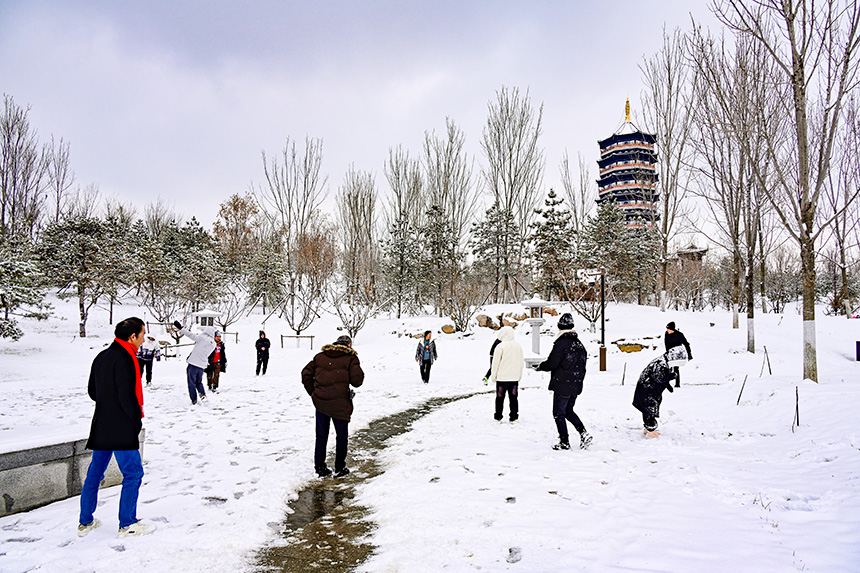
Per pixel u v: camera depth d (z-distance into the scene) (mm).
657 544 3395
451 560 3346
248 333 29984
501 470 5453
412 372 17000
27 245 23750
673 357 6711
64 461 4746
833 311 31922
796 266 47219
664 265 26172
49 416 9023
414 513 4238
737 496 4367
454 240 33250
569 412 6387
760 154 12898
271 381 14570
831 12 8977
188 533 3896
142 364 12227
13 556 3439
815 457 5344
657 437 6859
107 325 31062
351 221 40406
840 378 11094
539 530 3748
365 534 3977
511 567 3186
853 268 30906
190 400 10594
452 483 5035
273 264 35031
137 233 42906
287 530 4102
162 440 7074
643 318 24188
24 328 27938
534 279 31234
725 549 3268
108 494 4848
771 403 8109
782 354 17422
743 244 17484
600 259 26422
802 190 9508
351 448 6906
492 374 8352
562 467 5527
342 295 31062
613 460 5770
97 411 3855
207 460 6066
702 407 8734
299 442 7070
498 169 34625
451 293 29281
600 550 3342
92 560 3404
